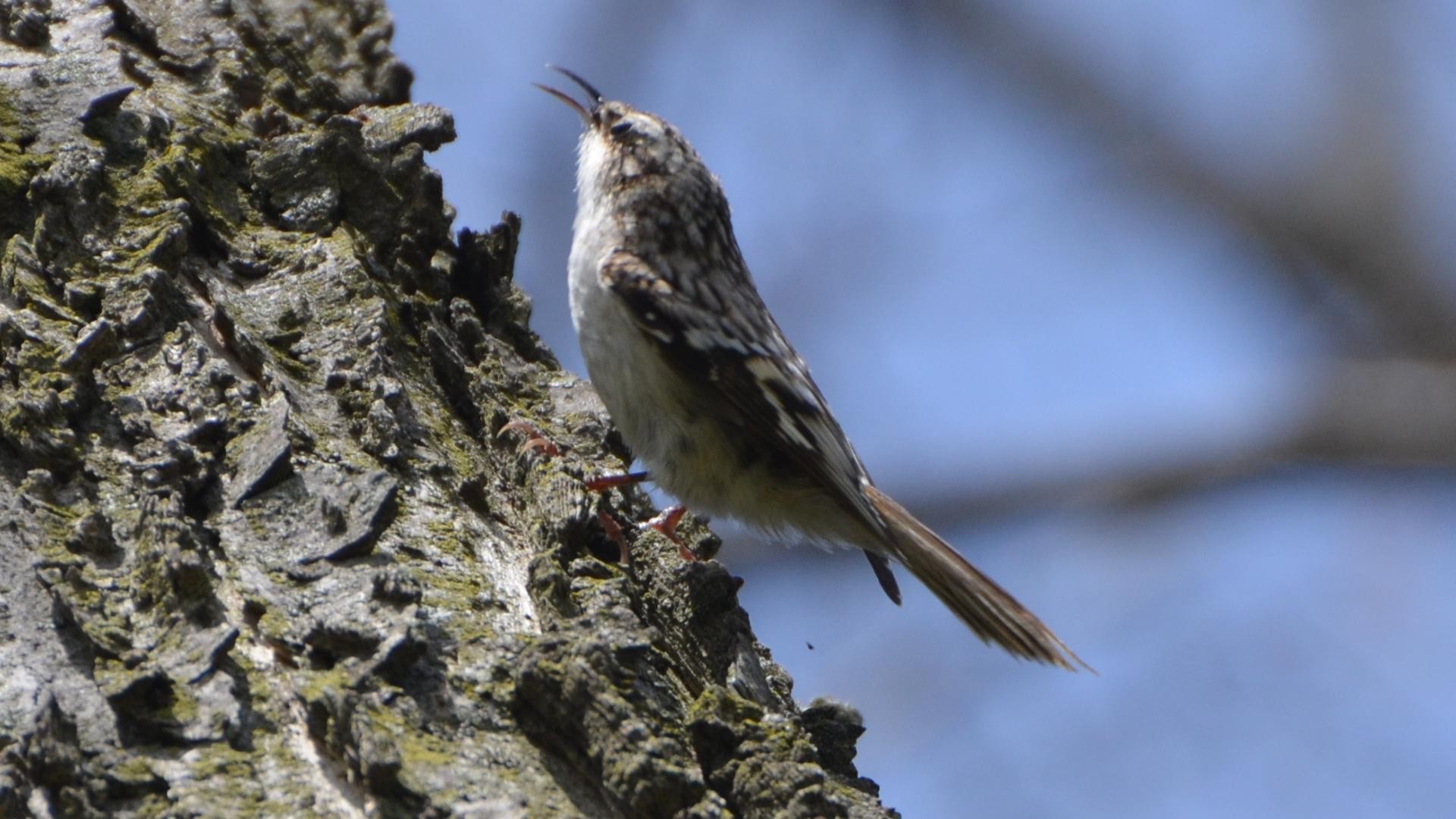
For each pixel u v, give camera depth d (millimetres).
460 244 7598
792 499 8617
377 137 7629
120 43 7281
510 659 4672
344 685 4379
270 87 7844
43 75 6730
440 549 5215
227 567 4801
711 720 4559
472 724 4441
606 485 6820
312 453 5367
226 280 6281
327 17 8555
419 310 6820
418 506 5414
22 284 5641
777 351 8781
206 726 4223
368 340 6035
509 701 4527
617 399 8641
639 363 8508
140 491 4973
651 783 4262
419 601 4730
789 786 4449
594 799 4375
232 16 8062
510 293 7934
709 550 8234
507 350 7609
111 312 5660
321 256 6480
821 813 4418
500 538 5562
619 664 4535
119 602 4559
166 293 5789
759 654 6629
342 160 6973
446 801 4137
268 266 6449
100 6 7430
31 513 4801
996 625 7582
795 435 8312
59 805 3961
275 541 4969
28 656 4363
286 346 6012
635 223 8992
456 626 4809
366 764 4066
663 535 6652
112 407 5324
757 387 8391
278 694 4391
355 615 4652
